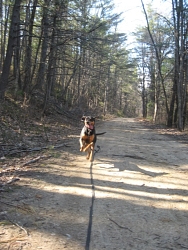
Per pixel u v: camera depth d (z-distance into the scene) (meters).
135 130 20.48
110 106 60.59
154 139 14.73
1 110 13.53
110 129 19.91
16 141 9.98
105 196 5.20
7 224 3.86
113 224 4.04
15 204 4.59
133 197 5.21
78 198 5.04
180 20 22.30
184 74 24.77
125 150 10.37
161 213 4.52
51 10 16.22
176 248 3.43
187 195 5.43
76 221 4.09
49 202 4.77
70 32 16.08
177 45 21.91
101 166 7.57
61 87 32.06
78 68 24.05
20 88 20.50
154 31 33.22
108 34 28.72
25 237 3.54
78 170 7.03
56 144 10.75
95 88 45.81
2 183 5.59
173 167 7.77
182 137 16.17
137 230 3.88
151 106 44.44
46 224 3.93
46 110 19.14
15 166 7.07
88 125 8.12
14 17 15.48
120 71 43.50
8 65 15.70
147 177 6.64
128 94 85.81
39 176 6.30
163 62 32.47
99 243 3.48
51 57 18.38
